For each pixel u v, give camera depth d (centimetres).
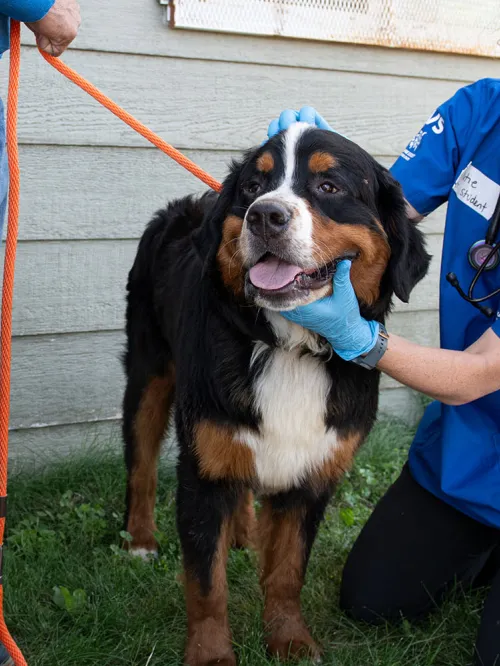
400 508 287
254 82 383
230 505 252
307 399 245
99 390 381
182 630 257
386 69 411
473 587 297
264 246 216
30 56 337
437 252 442
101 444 377
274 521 265
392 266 242
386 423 430
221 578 247
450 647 261
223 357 242
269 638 255
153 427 318
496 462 257
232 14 364
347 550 313
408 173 274
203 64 371
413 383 235
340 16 386
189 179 381
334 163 229
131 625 253
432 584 279
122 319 379
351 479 378
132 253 377
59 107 347
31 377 365
